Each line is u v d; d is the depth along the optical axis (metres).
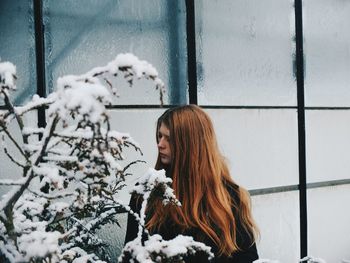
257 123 3.09
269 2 3.17
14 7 2.29
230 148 2.97
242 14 3.04
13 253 1.17
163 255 1.29
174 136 1.79
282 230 3.15
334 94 3.51
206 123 1.82
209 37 2.89
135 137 2.59
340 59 3.55
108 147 1.16
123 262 1.43
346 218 3.53
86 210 1.54
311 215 3.35
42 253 1.09
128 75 1.13
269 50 3.15
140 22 2.66
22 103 2.29
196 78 2.75
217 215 1.70
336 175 3.50
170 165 1.85
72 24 2.45
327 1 3.50
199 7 2.86
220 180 1.79
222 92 2.94
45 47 2.37
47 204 1.55
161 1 2.73
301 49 3.22
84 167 1.25
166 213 1.72
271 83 3.15
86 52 2.49
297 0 3.22
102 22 2.54
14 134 2.25
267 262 1.67
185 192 1.74
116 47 2.58
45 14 2.37
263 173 3.10
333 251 3.44
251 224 1.81
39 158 1.18
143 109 2.62
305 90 3.36
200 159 1.75
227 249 1.68
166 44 2.74
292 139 3.24
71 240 1.69
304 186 3.18
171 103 2.73
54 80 2.39
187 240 1.33
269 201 3.11
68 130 1.19
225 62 2.95
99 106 1.00
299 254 3.21
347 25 3.58
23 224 1.36
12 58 2.28
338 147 3.53
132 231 1.80
